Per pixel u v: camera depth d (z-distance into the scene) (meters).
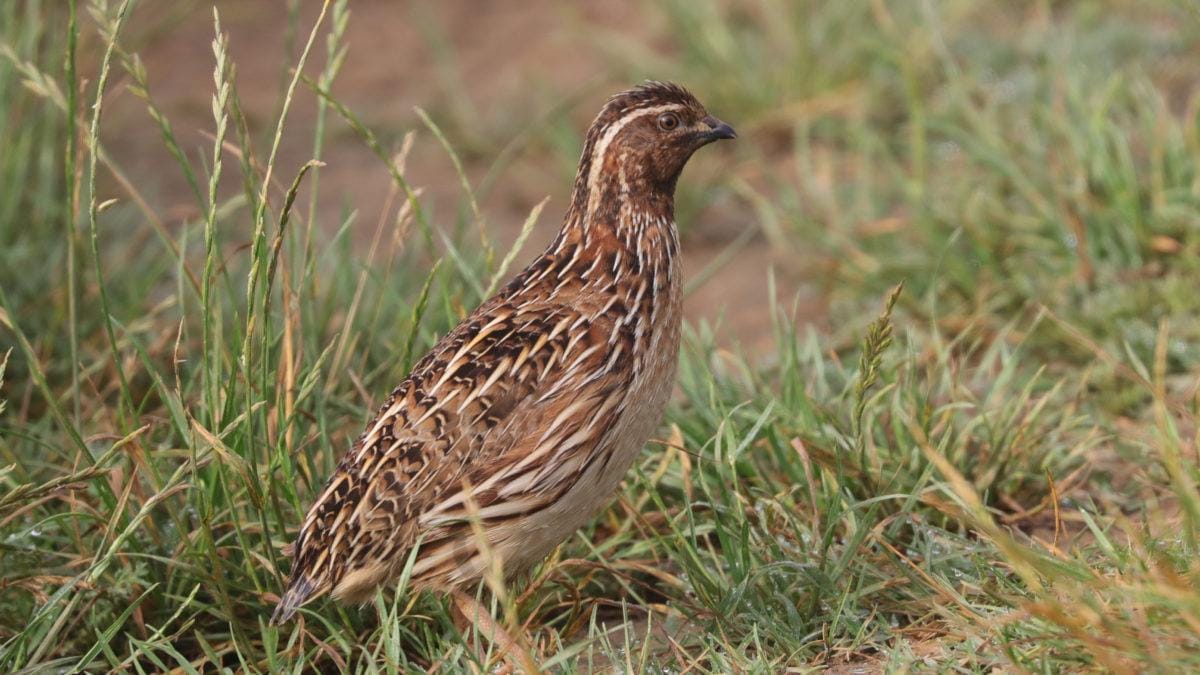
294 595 8.80
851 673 8.47
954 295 13.86
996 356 12.92
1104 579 8.05
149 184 17.14
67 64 9.67
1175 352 12.19
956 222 14.47
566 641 9.33
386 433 8.75
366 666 9.22
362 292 11.83
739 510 9.35
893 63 18.58
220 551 9.62
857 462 10.02
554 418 8.68
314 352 10.68
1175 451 9.02
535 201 18.27
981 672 7.96
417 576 8.80
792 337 11.16
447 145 10.77
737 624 8.95
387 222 17.47
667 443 9.51
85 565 9.53
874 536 9.48
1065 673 7.70
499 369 8.72
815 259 15.31
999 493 10.59
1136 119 15.52
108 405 12.20
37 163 14.98
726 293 15.62
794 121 18.91
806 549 9.48
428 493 8.60
